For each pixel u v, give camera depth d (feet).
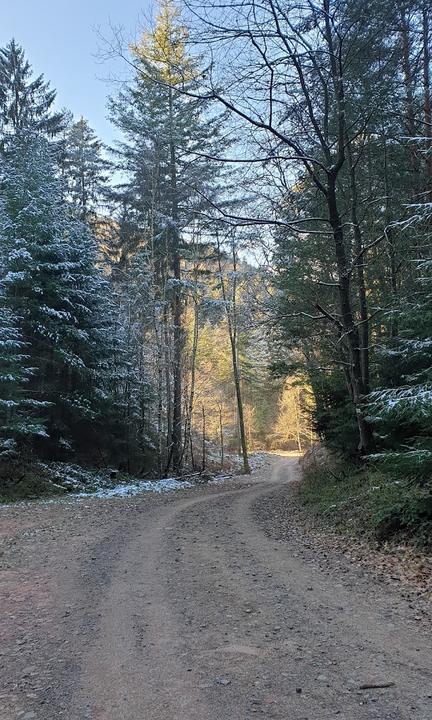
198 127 60.49
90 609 19.54
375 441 42.55
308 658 14.60
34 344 67.77
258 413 207.31
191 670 14.08
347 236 47.93
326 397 57.16
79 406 69.77
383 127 41.01
